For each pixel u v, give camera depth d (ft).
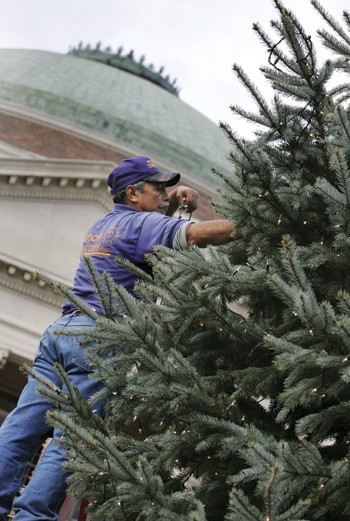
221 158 186.09
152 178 15.55
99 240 15.02
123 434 14.08
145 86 198.80
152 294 13.71
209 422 12.44
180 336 14.29
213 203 14.62
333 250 13.66
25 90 179.93
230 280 13.38
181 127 187.52
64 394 13.03
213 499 13.69
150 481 11.94
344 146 14.06
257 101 14.73
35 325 112.78
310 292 12.02
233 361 14.69
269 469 11.07
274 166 14.78
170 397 12.89
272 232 14.38
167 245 14.44
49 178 118.11
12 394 122.11
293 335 12.20
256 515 10.79
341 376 11.66
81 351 14.01
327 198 13.17
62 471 13.52
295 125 14.90
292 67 14.73
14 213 117.39
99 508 12.88
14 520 13.15
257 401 14.70
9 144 168.76
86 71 195.00
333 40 14.69
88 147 173.17
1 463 13.70
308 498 11.65
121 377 13.32
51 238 117.70
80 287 14.73
